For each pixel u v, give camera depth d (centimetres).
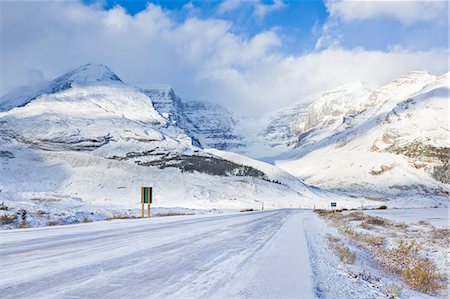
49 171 11350
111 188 10694
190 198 10688
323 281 809
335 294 709
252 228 2216
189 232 1800
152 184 11531
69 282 685
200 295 633
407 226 2939
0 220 2159
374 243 1844
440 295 923
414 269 1121
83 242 1274
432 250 1686
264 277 802
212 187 12719
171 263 923
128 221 2688
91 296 600
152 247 1207
